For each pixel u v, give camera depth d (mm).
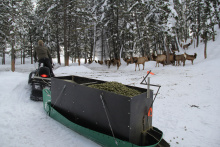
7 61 41062
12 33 14656
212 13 23359
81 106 2908
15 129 2957
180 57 17750
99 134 2492
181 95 6527
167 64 20203
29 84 5930
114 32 26250
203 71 12789
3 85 5453
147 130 2562
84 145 2539
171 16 18469
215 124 3781
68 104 3199
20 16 15188
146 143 2508
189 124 3777
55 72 15461
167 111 4664
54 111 3436
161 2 18812
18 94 4992
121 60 25203
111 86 2779
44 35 23812
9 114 3566
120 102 2273
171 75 11977
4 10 14234
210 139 3088
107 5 23781
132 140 2273
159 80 10078
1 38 15289
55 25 23812
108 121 2469
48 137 2746
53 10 20344
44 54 5195
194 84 8562
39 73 4770
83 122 2904
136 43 23359
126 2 22922
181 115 4348
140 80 10211
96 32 28766
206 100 5781
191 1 27047
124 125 2248
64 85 3260
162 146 2410
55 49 27406
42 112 3861
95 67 24734
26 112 3787
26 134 2812
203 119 4082
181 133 3324
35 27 26891
